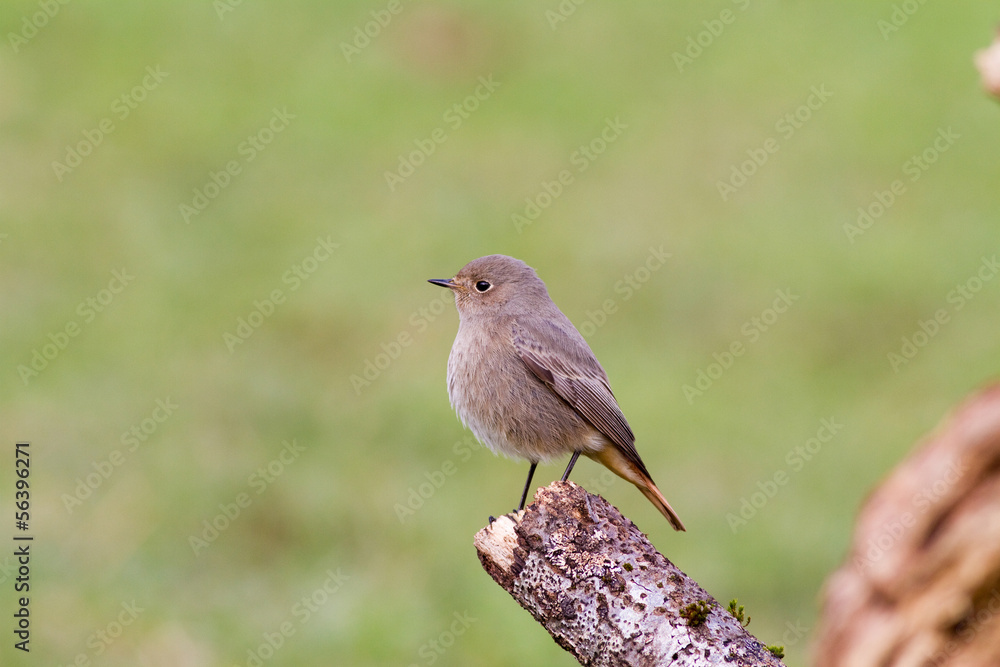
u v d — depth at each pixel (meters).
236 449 13.78
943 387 15.35
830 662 8.23
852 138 21.44
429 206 19.30
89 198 18.89
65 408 14.17
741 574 12.28
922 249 18.22
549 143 21.27
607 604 5.86
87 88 21.97
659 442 14.26
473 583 11.89
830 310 16.98
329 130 21.34
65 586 11.50
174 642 10.99
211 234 18.30
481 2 25.39
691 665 5.63
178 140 20.73
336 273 17.44
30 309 16.16
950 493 7.81
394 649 11.07
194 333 15.97
